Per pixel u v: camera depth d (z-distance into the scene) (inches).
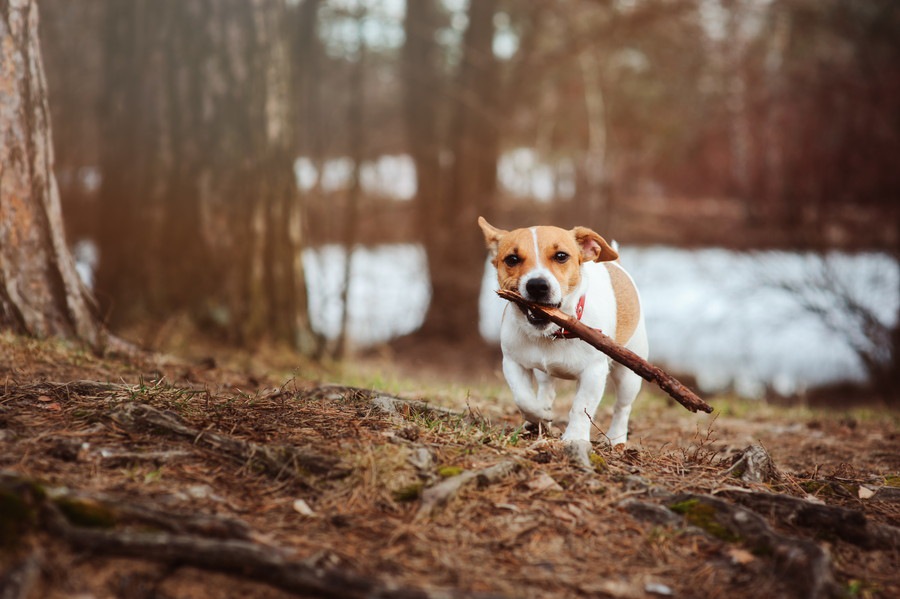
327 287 567.5
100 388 165.0
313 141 703.7
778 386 521.3
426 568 114.5
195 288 326.3
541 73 671.8
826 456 218.2
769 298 565.6
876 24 589.0
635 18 620.7
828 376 538.3
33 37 215.9
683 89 724.0
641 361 159.9
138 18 331.6
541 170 709.3
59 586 102.1
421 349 606.9
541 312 163.2
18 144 212.1
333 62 685.3
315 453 136.6
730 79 674.2
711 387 521.3
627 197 741.9
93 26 566.9
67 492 113.7
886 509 156.8
